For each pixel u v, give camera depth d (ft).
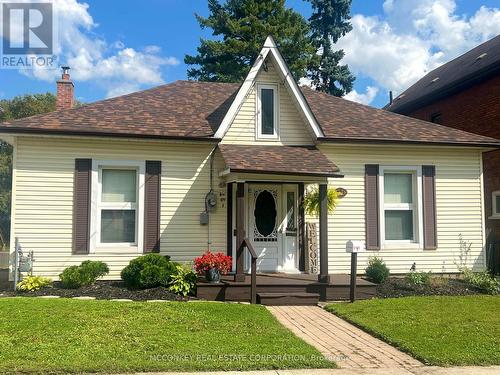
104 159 39.09
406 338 23.54
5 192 135.85
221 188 40.96
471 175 45.32
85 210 38.42
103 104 43.78
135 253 39.06
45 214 37.83
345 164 43.19
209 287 33.42
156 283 34.01
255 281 33.42
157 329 23.84
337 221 42.70
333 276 39.42
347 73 120.47
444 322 26.63
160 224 39.75
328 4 122.62
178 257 39.83
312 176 36.22
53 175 38.14
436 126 47.62
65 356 19.48
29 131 36.52
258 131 41.83
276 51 41.22
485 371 19.30
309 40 110.73
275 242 41.24
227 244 40.57
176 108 45.32
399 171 44.32
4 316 25.54
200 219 40.27
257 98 42.04
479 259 44.52
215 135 39.75
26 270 35.55
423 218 44.01
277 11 103.71
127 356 19.67
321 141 41.34
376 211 43.34
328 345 22.93
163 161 40.29
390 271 42.91
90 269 35.24
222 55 102.42
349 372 18.99
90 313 26.43
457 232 44.52
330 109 48.78
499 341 23.06
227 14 105.60
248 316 27.43
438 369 19.52
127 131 38.37
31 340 21.59
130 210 39.68
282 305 33.37
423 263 43.62
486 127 58.23
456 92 64.44
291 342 22.53
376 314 28.71
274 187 41.68
